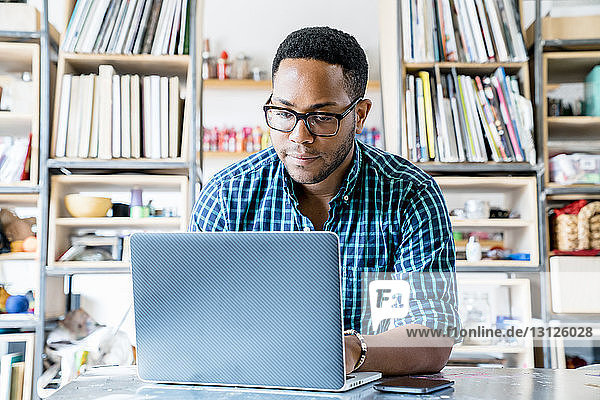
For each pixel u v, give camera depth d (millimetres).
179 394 814
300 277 815
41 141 2240
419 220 1251
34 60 2268
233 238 833
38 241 2223
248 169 1359
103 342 2225
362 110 1254
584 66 2441
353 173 1277
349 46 1162
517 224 2297
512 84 2338
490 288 2373
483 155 2311
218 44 3400
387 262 1287
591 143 2410
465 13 2352
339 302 808
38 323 2184
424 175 1314
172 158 2289
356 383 861
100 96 2281
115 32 2289
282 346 829
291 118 1112
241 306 837
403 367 979
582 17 2371
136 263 874
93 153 2264
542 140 2299
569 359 2076
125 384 896
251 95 3389
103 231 2471
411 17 2348
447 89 2363
